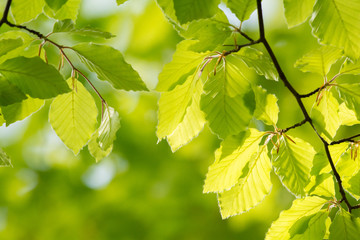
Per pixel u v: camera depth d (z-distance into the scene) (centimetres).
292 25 131
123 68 132
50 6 131
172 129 136
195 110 137
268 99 136
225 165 139
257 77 199
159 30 218
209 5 127
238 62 198
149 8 214
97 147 138
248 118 134
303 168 137
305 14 131
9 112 135
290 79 197
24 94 129
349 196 191
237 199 140
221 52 133
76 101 137
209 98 134
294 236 137
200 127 138
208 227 231
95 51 131
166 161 240
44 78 129
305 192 138
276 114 136
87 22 228
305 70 134
